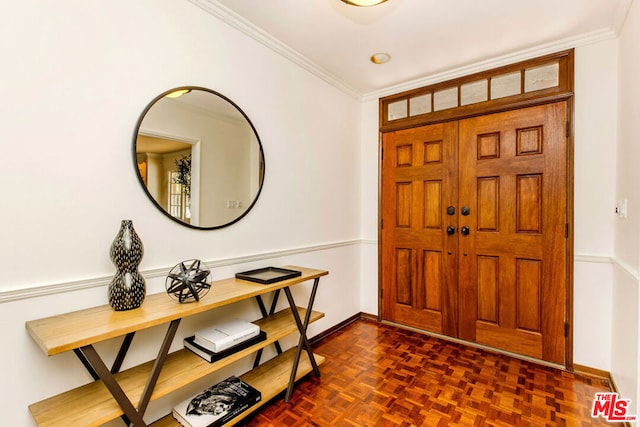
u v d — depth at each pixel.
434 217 2.82
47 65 1.23
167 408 1.60
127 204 1.47
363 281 3.30
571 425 1.61
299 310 2.25
